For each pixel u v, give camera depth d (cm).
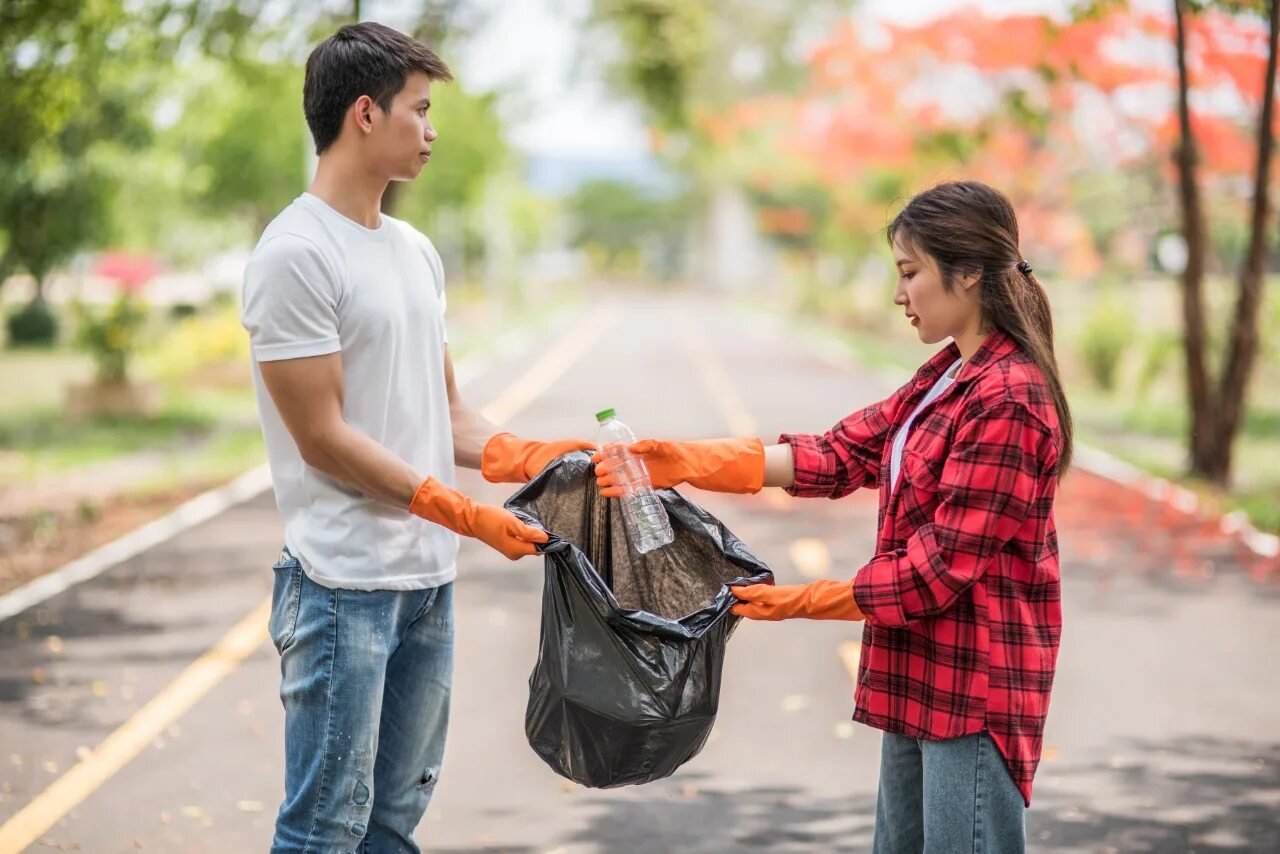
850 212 3453
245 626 774
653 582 355
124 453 1556
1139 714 627
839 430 350
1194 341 1361
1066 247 2336
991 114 2041
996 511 296
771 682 674
